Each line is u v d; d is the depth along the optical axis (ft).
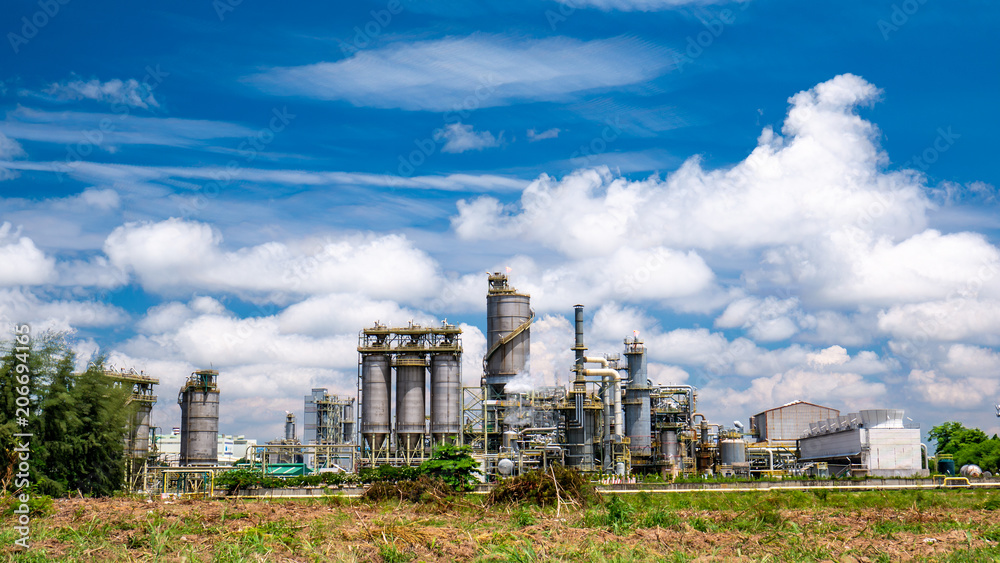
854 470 363.76
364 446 427.74
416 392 429.38
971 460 427.33
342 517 154.71
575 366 435.94
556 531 129.08
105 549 109.81
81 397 254.68
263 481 274.16
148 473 415.85
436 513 170.60
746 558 109.81
